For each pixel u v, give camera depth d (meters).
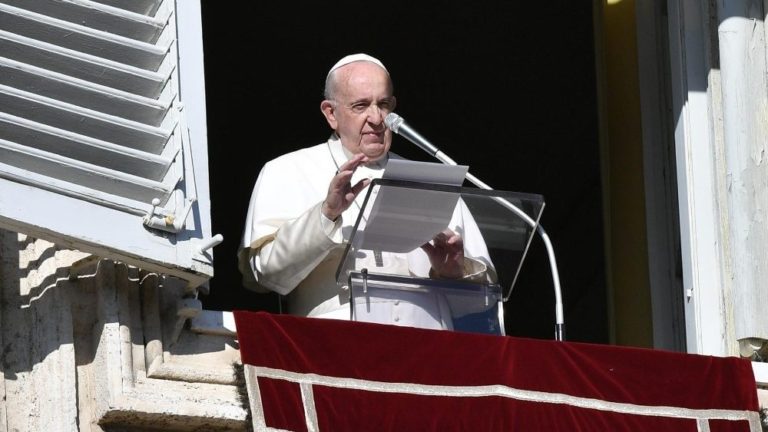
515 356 19.28
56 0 19.16
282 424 18.09
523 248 19.34
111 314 18.55
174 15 19.59
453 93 34.06
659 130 25.36
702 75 22.89
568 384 19.33
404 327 18.84
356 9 32.88
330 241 19.50
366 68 21.44
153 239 18.48
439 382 18.78
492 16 32.38
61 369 18.25
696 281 22.20
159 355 18.62
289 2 32.78
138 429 18.44
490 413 18.83
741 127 22.16
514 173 34.84
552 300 34.12
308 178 21.20
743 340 21.55
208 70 34.03
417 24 33.03
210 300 34.59
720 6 22.61
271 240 20.52
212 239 18.72
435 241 19.16
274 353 18.36
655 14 25.72
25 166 18.31
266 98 34.62
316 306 20.25
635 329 25.72
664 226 24.92
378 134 21.28
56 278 18.70
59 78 18.73
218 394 18.64
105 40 19.12
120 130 18.81
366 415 18.44
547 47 32.72
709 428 19.67
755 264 21.66
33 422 18.05
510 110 33.91
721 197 22.25
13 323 18.47
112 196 18.44
